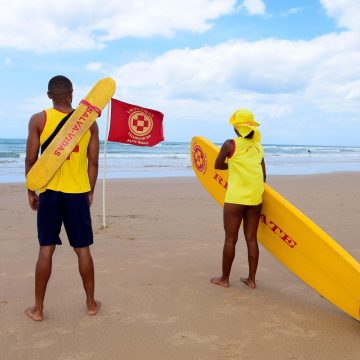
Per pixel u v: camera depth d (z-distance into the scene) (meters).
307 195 10.84
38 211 3.01
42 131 2.93
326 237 3.33
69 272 4.15
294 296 3.71
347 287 3.12
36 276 3.05
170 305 3.41
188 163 24.89
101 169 19.89
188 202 9.24
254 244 3.83
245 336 2.90
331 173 19.16
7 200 9.00
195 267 4.46
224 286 3.90
